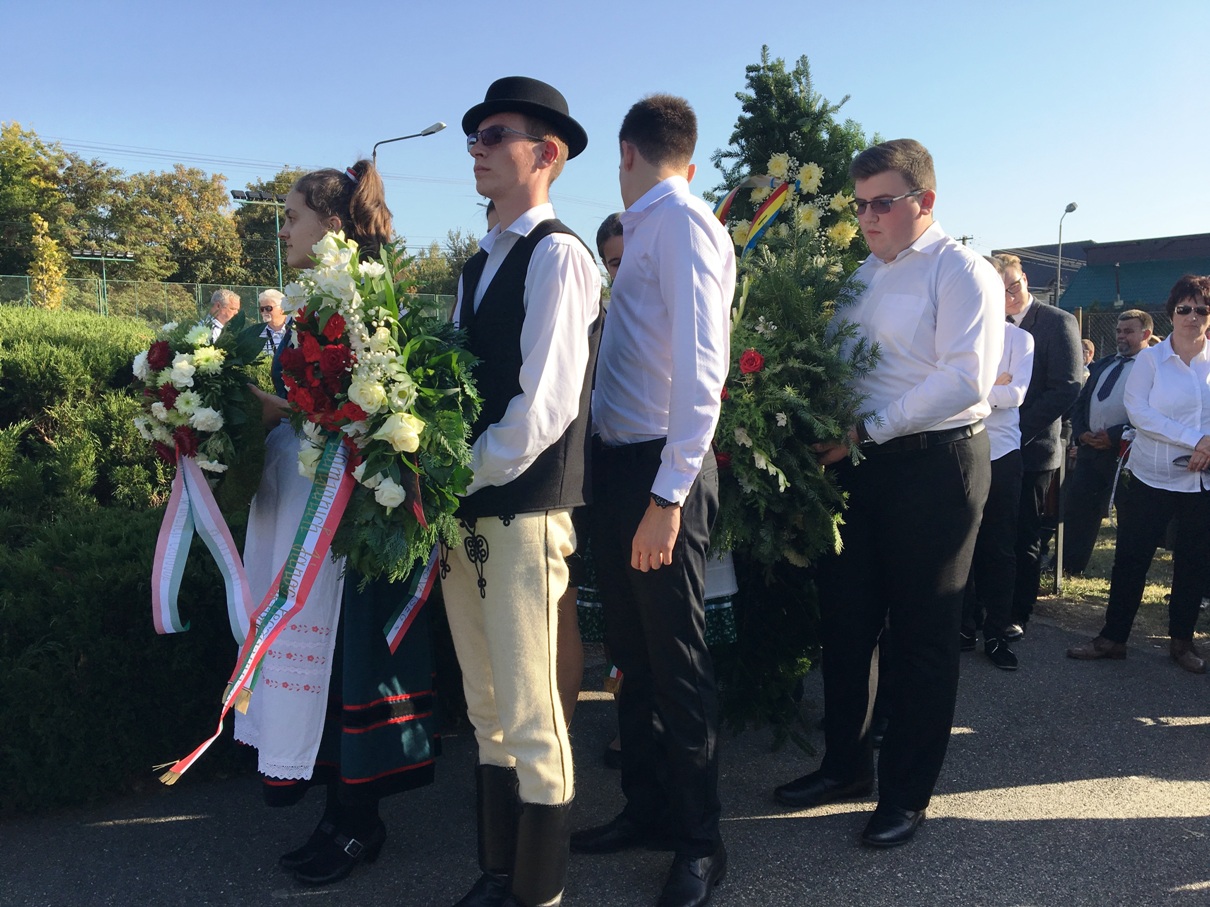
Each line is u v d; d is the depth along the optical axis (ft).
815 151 12.33
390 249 7.37
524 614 7.20
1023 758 11.06
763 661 10.61
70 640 9.19
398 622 7.70
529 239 7.18
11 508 14.06
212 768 10.32
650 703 8.86
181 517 8.01
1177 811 9.70
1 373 15.24
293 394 6.75
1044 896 8.10
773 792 10.21
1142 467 14.29
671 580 7.82
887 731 9.24
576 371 6.96
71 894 8.08
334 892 8.19
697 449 7.29
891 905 7.99
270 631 6.85
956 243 9.04
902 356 9.14
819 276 9.92
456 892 8.21
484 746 7.77
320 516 6.84
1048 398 15.70
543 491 7.14
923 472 8.80
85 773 9.42
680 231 7.54
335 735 8.34
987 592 14.57
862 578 9.54
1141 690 13.43
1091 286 105.19
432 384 6.73
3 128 133.18
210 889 8.20
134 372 8.15
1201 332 14.14
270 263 172.55
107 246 147.54
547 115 7.30
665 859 8.87
